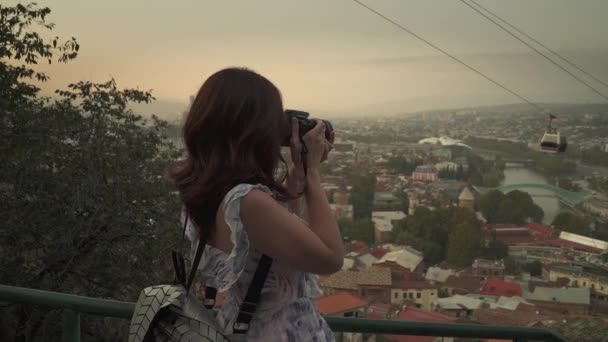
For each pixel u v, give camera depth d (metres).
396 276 57.78
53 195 9.99
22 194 9.91
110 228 10.48
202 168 1.07
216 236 1.08
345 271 54.25
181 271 1.17
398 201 106.75
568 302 49.16
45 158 10.34
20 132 10.10
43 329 8.42
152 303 1.08
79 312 1.62
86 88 11.34
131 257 10.46
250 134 1.05
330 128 1.19
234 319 1.09
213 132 1.06
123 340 8.23
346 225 84.88
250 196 1.01
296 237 0.99
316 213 1.08
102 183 10.68
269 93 1.10
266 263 1.06
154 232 10.46
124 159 10.72
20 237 9.67
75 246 10.15
